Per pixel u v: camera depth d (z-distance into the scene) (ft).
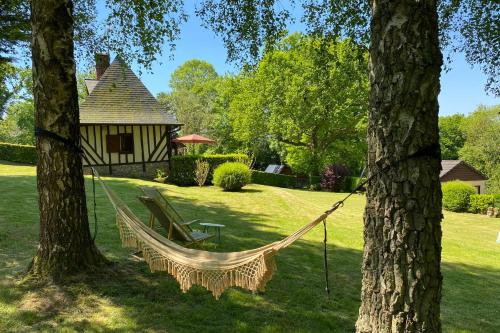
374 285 8.14
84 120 59.57
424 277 7.68
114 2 20.65
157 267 13.20
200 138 74.38
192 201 42.52
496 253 29.32
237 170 55.52
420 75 7.49
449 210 62.18
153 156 65.92
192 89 139.64
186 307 13.12
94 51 22.88
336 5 18.22
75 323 11.46
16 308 11.96
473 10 17.15
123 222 14.58
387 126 7.79
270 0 19.07
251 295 14.66
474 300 17.74
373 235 8.16
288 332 11.94
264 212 39.50
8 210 26.50
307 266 19.63
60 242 13.93
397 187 7.73
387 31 7.70
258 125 91.20
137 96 66.49
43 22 13.37
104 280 14.32
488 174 108.37
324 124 88.74
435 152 7.69
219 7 19.77
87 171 60.85
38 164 14.01
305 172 97.55
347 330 12.54
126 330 11.27
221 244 22.88
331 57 20.40
